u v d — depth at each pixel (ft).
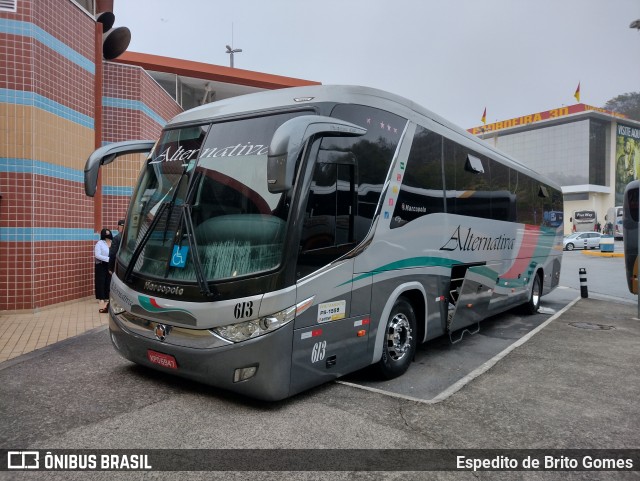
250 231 14.28
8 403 15.05
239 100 17.11
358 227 16.30
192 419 13.93
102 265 30.78
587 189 192.03
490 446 12.84
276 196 14.24
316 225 14.75
